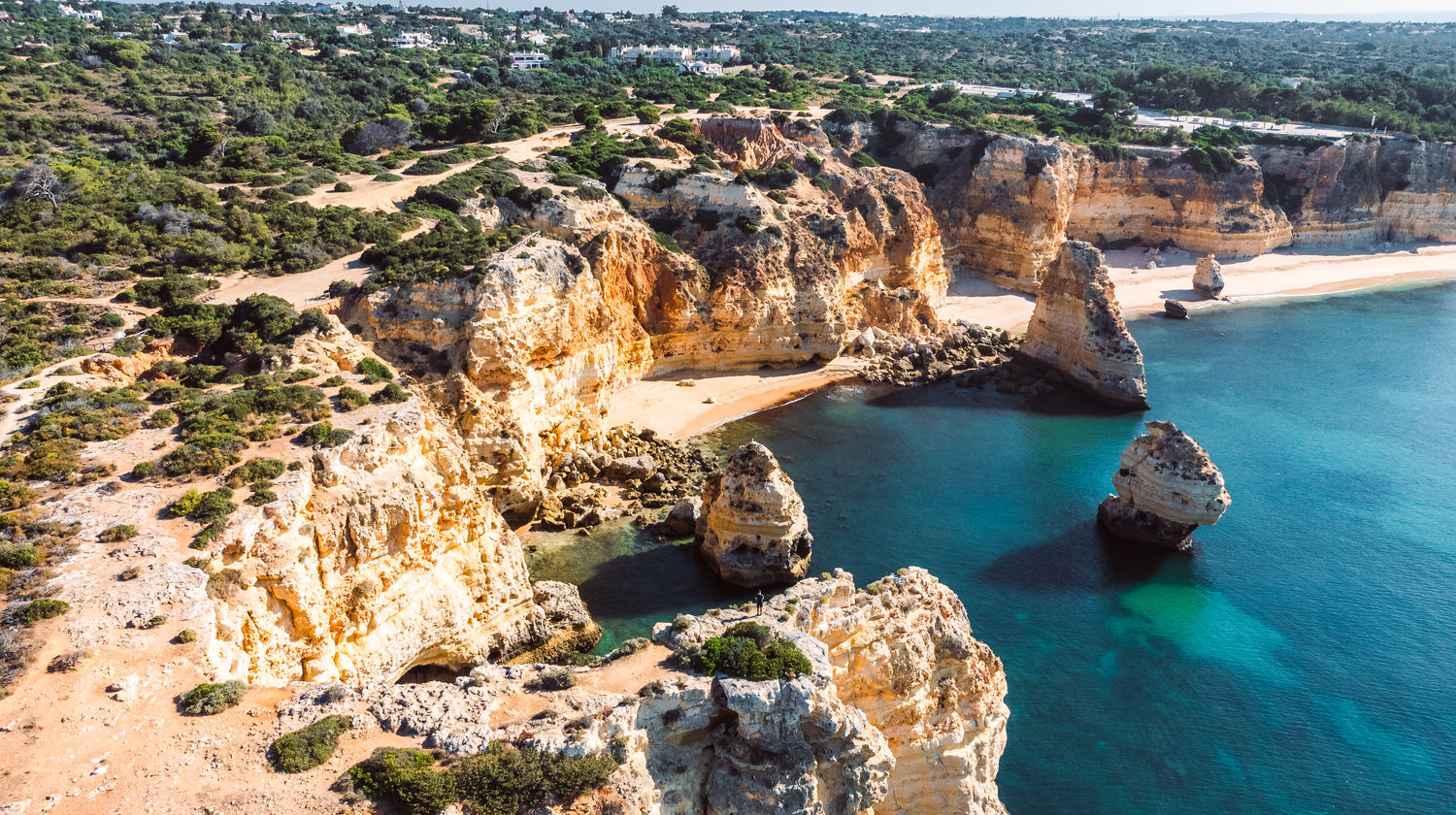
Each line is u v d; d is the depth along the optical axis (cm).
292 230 6962
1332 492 6694
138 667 2691
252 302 5509
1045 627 5059
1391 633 5038
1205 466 5734
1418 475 6962
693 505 6000
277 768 2402
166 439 4038
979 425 8000
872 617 3275
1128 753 4138
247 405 4262
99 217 6738
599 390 7044
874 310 9831
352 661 3597
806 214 9494
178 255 6406
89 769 2336
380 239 6925
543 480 6256
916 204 10725
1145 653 4838
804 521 5600
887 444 7556
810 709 2770
